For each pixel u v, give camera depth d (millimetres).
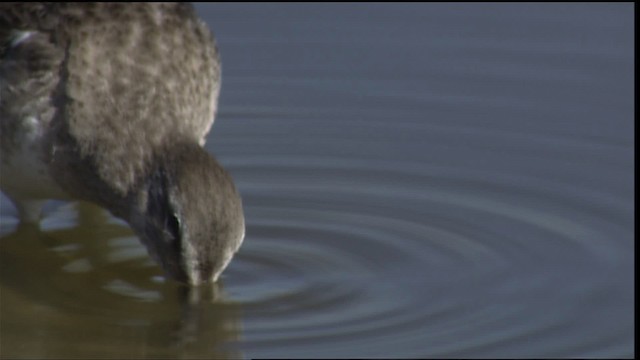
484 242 15203
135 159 14203
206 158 13828
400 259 14883
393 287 14305
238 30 19078
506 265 14750
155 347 13297
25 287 14414
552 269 14648
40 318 13805
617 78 18172
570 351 13188
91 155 14414
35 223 15406
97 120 14414
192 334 13461
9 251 15078
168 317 13750
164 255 13734
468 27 19156
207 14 19297
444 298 14102
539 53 18641
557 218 15656
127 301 14086
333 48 18812
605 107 17719
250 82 18297
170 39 14820
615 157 16844
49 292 14297
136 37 14695
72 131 14445
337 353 13023
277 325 13547
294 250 15031
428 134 17406
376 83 18281
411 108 17844
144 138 14266
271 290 14203
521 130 17422
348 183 16422
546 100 17875
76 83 14477
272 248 15062
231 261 14750
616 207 15844
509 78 18281
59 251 15102
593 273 14555
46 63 14516
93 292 14289
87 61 14516
